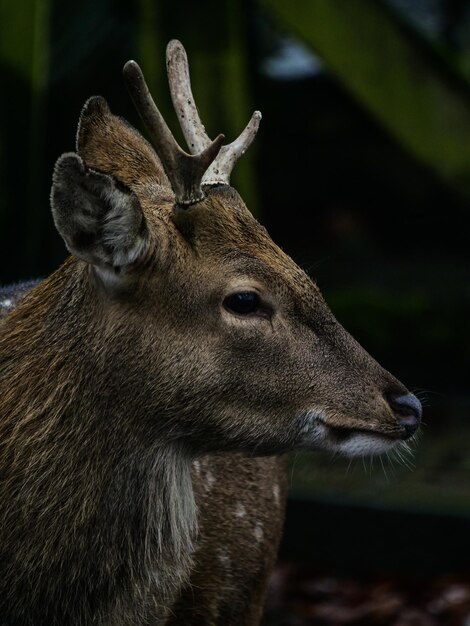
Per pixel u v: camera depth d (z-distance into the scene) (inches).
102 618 318.3
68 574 312.8
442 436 628.7
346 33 578.9
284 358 317.7
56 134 771.4
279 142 882.1
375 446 323.3
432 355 725.3
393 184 881.5
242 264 315.3
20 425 314.5
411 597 518.0
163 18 548.1
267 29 851.4
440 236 874.8
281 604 512.7
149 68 546.6
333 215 882.8
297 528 546.6
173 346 312.3
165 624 347.9
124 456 314.2
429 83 588.7
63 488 311.7
